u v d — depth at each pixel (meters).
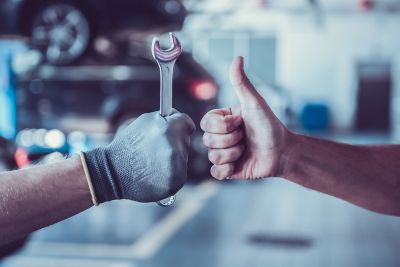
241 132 1.43
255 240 5.50
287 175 1.49
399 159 1.55
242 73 1.39
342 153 1.52
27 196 1.09
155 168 1.10
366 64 18.31
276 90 18.05
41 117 8.34
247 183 8.80
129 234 5.71
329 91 18.27
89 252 5.09
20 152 5.29
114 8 7.77
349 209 6.99
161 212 6.75
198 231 5.83
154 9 7.77
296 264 4.75
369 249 5.23
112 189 1.12
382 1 12.77
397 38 17.86
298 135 1.50
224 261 4.82
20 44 8.38
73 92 8.51
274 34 18.11
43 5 7.84
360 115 18.73
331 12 14.59
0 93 7.66
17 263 4.75
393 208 1.56
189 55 8.32
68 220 6.27
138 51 8.55
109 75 8.54
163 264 4.74
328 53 18.16
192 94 8.19
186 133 1.14
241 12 17.78
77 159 1.13
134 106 8.56
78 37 7.84
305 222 6.29
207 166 8.80
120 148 1.12
